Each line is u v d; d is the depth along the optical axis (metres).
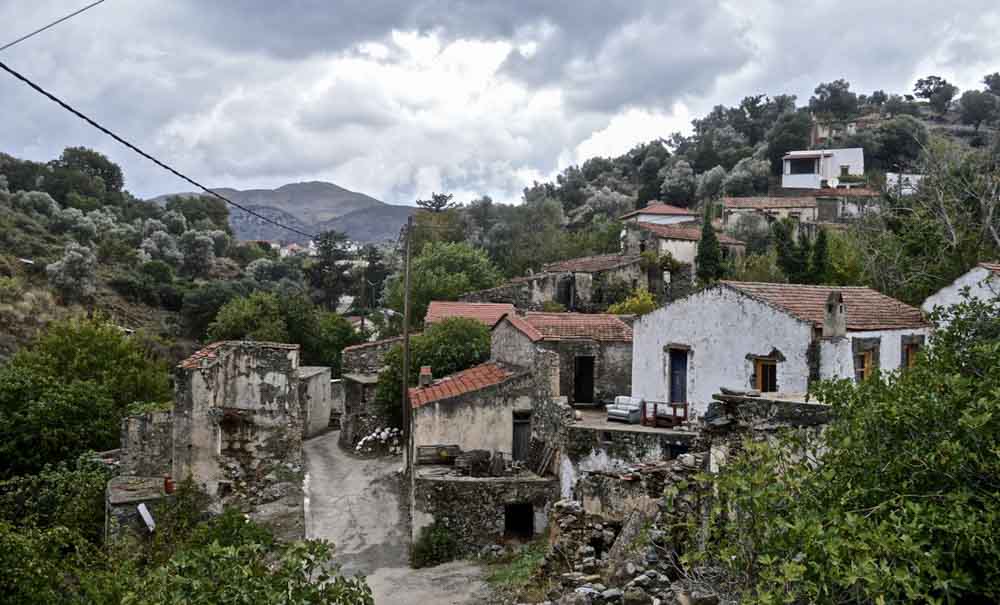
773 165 94.62
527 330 27.05
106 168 115.50
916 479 8.31
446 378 29.25
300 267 99.81
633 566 12.05
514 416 25.94
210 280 83.62
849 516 6.94
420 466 24.48
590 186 109.69
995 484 7.96
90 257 66.69
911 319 22.34
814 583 6.62
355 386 38.31
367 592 9.80
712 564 10.39
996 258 34.00
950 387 8.76
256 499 23.31
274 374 23.95
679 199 94.31
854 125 101.25
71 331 35.25
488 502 22.14
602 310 54.84
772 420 13.12
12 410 27.73
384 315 68.25
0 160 94.88
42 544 12.64
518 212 89.88
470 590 18.64
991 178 37.47
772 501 7.88
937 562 7.16
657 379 24.59
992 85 117.31
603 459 22.03
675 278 57.06
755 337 21.19
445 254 63.25
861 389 9.88
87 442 27.92
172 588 9.20
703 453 14.34
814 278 41.75
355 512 25.92
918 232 36.50
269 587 9.15
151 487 22.39
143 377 34.62
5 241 68.19
